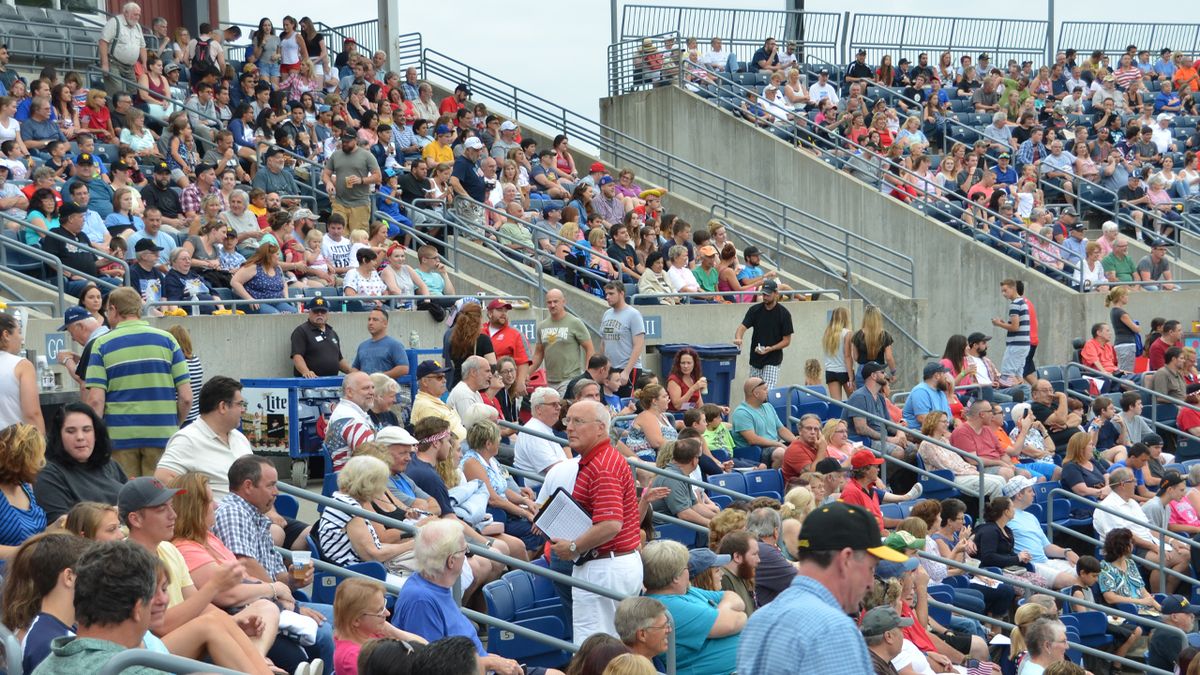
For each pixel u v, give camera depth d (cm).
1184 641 1148
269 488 746
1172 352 1836
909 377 2111
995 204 2312
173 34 2530
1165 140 2794
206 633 602
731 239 2252
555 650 889
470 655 569
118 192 1501
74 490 745
